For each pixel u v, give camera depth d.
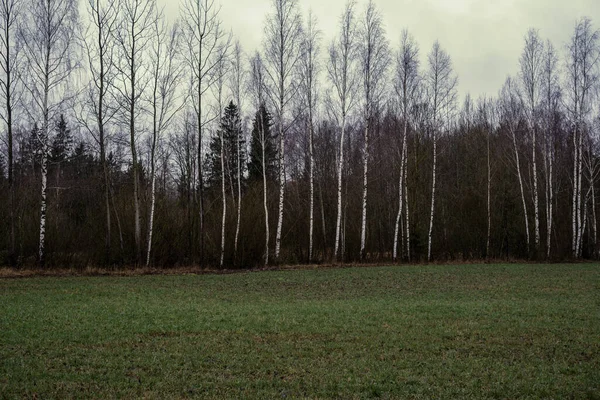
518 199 47.97
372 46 39.88
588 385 9.42
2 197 32.41
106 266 30.20
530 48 43.03
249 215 36.12
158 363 10.48
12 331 12.80
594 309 17.22
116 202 34.72
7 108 28.88
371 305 18.03
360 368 10.38
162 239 33.00
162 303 18.20
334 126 49.78
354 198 46.22
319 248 40.06
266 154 47.75
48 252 29.80
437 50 41.38
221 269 32.78
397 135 43.78
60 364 10.20
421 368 10.43
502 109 52.94
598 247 42.06
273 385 9.26
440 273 29.80
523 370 10.34
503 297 20.33
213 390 8.88
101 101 31.09
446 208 44.75
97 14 30.89
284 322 14.84
